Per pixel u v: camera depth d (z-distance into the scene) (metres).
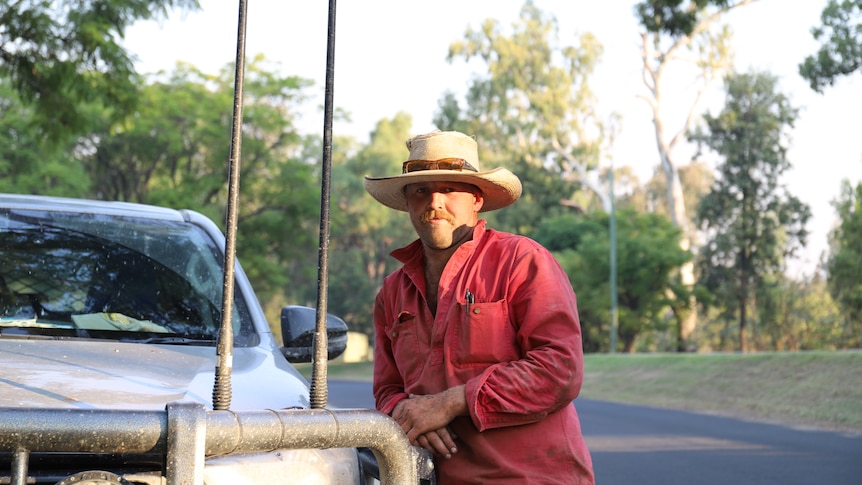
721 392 20.80
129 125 15.95
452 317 3.23
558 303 3.18
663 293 53.38
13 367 3.04
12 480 2.27
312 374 2.74
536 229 66.19
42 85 14.73
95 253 4.07
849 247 44.16
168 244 4.24
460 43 66.94
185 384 3.11
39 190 37.16
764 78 60.94
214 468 2.71
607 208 68.56
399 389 3.55
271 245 44.41
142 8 14.55
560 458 3.19
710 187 62.66
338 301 78.88
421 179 3.31
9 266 3.88
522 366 3.09
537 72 66.56
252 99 43.72
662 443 13.21
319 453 2.90
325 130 2.77
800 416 16.84
